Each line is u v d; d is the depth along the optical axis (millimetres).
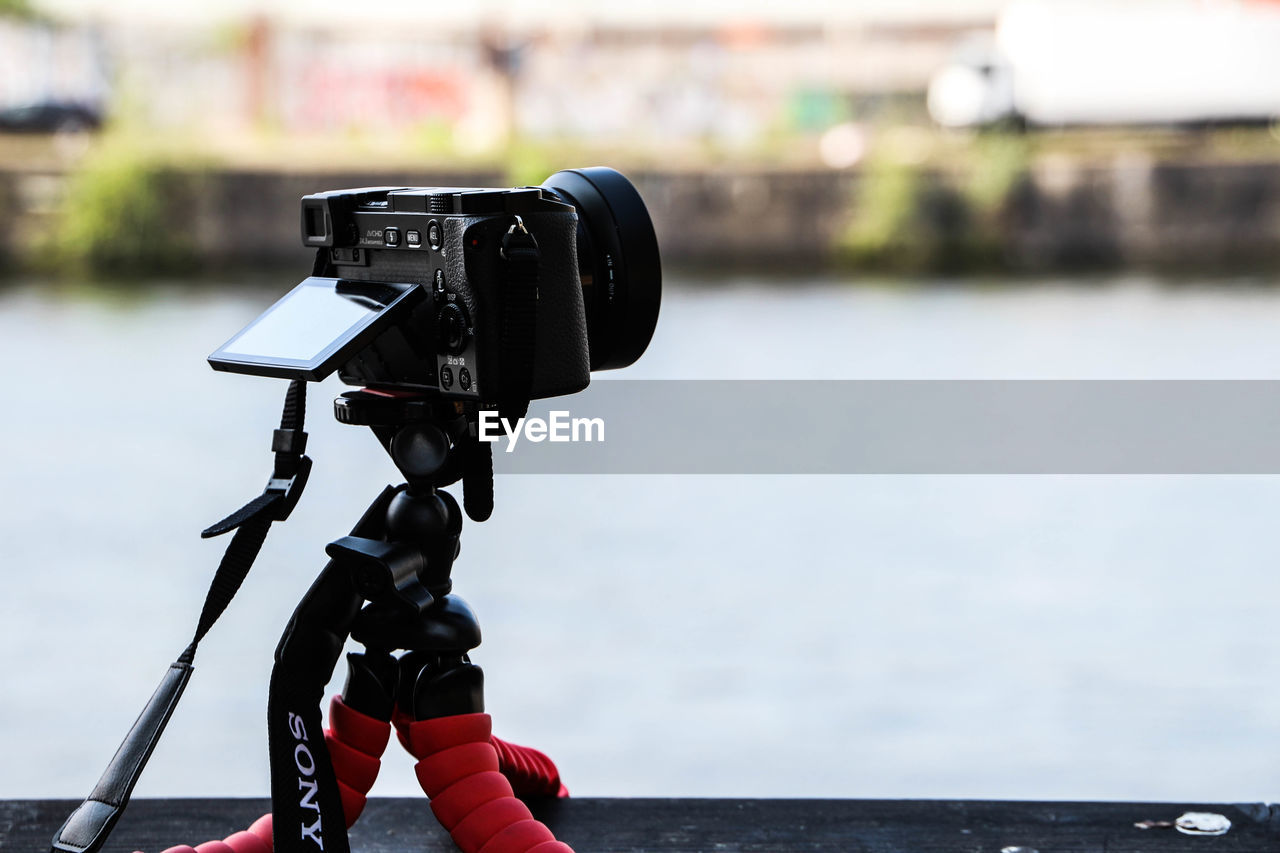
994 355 14898
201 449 10344
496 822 1449
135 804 1976
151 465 9805
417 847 1838
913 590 6863
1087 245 24109
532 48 28844
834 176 23750
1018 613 6449
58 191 23438
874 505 8711
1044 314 18391
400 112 28766
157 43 27734
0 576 7168
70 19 27109
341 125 28656
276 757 1374
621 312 1517
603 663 5840
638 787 4691
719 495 9047
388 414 1441
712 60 28891
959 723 5184
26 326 17438
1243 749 4895
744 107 28938
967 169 24078
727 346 15773
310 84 28609
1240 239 23938
